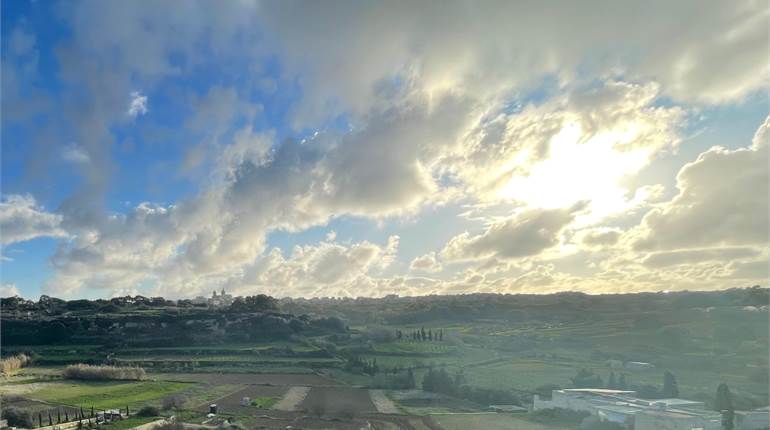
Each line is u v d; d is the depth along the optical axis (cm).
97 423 11475
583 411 12694
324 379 19538
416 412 13762
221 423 11825
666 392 14425
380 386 18062
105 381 18050
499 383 17312
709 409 12094
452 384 16662
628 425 11281
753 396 14512
